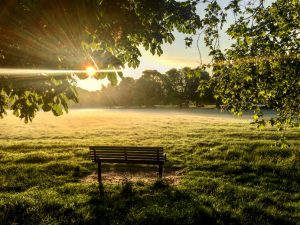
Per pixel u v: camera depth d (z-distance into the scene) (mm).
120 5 4723
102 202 9508
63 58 4504
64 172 14109
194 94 121000
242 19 6797
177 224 7750
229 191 10383
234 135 27594
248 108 7527
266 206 9094
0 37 4082
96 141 26562
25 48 4297
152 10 5398
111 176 13648
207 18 6715
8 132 37500
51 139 30062
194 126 38688
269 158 16344
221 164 15062
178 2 5621
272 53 6656
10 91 4594
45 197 9836
